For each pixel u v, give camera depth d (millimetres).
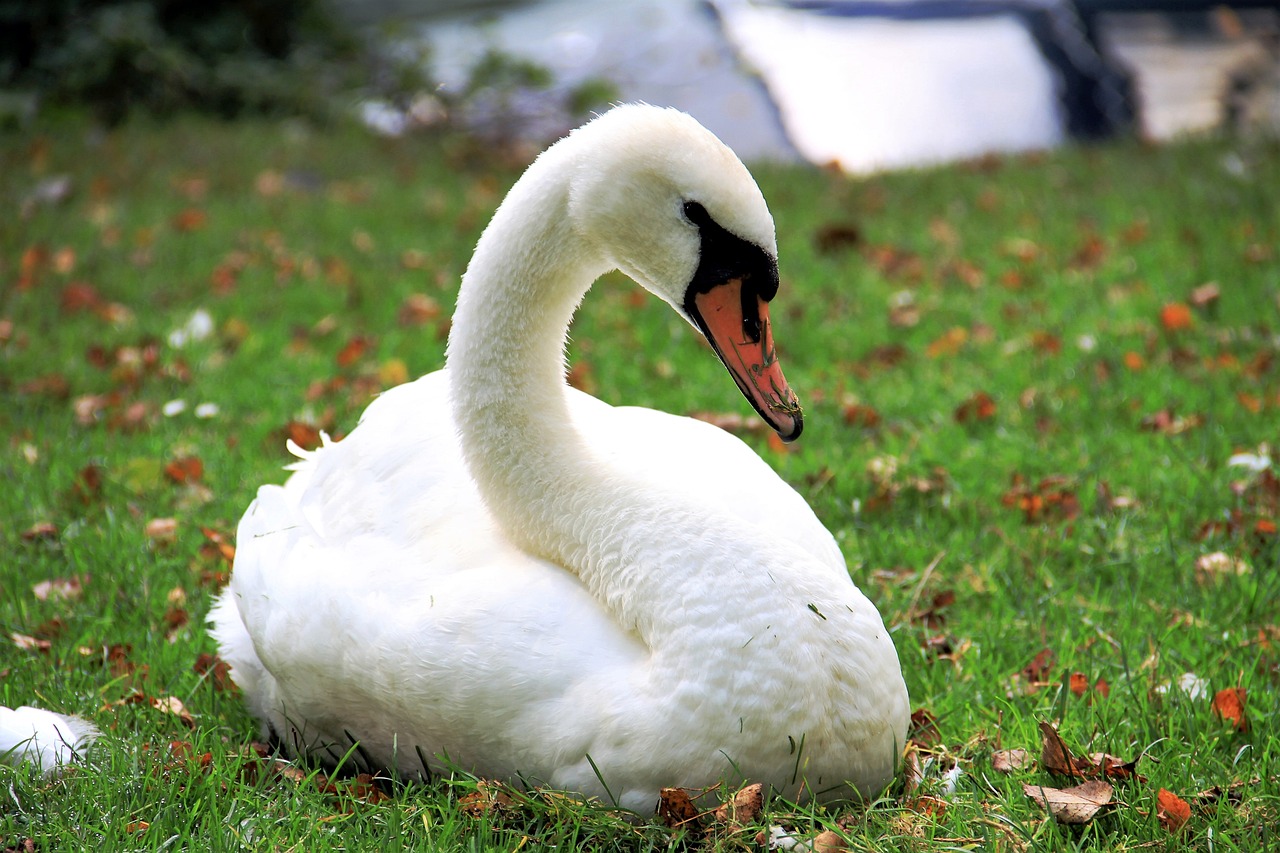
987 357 12672
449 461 6660
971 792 6094
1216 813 5895
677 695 5406
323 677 6258
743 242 5961
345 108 24484
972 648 7566
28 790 6137
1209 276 14180
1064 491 9594
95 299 14250
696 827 5551
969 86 26859
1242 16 30062
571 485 5992
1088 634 7746
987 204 18625
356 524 6594
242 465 10422
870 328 13672
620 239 6098
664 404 11688
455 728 5836
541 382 6199
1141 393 11398
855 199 19484
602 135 6074
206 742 6742
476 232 17766
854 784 5715
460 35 29984
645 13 30891
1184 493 9516
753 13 31172
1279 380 11336
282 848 5766
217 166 20625
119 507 9711
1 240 16344
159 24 25031
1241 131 22062
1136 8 30469
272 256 16391
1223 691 6773
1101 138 24375
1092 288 14500
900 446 10688
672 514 5703
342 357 12773
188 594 8523
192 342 13328
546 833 5727
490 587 5855
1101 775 6199
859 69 27812
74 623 8133
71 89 23422
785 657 5398
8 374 12430
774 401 6023
